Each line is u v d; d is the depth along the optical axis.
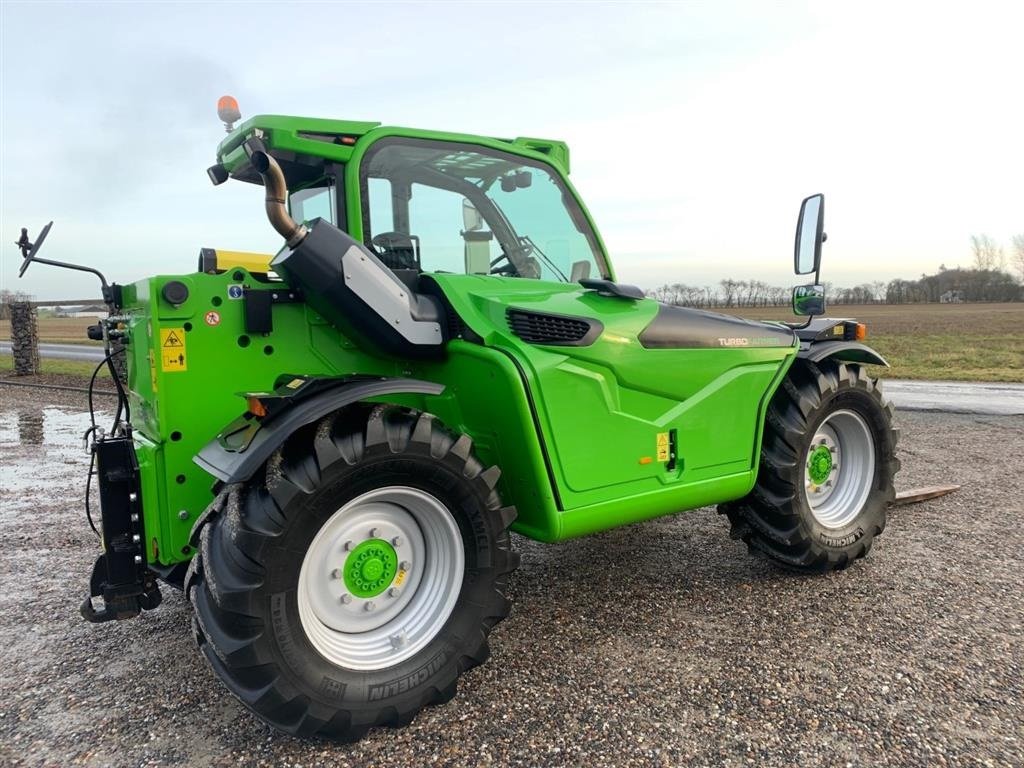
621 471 2.97
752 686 2.61
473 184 3.16
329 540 2.40
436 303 2.84
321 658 2.29
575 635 3.06
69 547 4.39
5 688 2.71
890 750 2.22
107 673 2.82
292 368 2.75
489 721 2.42
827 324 4.00
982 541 4.20
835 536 3.73
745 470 3.46
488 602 2.55
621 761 2.19
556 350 2.75
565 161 3.54
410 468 2.38
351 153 2.81
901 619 3.17
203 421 2.61
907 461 6.31
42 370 15.79
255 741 2.35
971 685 2.60
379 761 2.22
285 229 2.43
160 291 2.50
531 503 2.81
